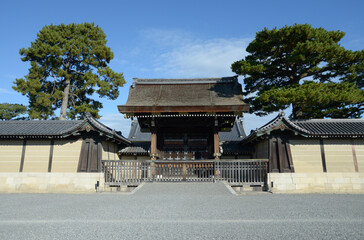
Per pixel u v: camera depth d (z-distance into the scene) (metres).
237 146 19.62
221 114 14.99
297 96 14.28
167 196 10.00
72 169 13.67
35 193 12.91
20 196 11.39
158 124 16.55
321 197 10.59
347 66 17.00
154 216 6.29
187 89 17.97
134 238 4.46
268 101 16.58
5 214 6.83
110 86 24.41
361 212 6.91
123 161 13.81
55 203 8.89
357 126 14.53
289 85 17.50
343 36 16.69
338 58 16.03
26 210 7.45
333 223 5.54
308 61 15.86
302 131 13.24
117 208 7.50
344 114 18.39
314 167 13.51
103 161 13.76
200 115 15.08
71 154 13.88
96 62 24.38
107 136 14.05
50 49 21.84
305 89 14.60
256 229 5.02
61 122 15.72
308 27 15.94
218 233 4.73
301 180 13.21
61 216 6.44
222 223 5.53
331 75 17.98
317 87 14.97
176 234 4.68
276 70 18.77
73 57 24.69
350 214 6.60
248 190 13.12
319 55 15.65
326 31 16.66
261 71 17.39
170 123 16.80
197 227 5.19
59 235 4.69
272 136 13.81
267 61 19.00
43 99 21.75
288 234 4.66
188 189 11.53
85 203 8.73
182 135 18.20
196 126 17.16
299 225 5.35
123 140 16.88
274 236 4.54
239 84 17.73
